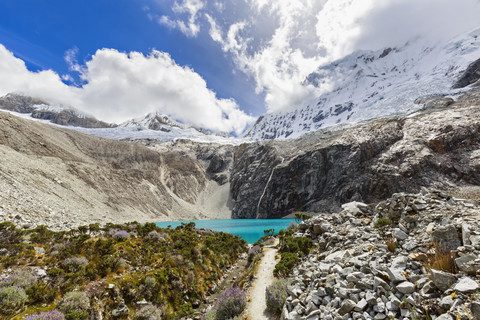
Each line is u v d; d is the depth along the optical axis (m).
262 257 25.58
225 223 113.62
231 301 12.34
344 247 12.28
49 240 16.80
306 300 8.84
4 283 10.52
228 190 191.38
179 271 18.36
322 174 139.75
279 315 10.61
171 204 137.50
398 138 126.50
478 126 105.56
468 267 5.77
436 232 7.84
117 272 15.12
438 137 110.88
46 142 106.69
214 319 12.34
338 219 17.28
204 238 31.03
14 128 96.19
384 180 110.12
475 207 9.60
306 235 19.38
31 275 11.60
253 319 10.98
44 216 36.75
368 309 6.59
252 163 192.62
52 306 10.52
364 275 7.92
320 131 188.00
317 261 13.46
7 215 28.55
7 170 51.69
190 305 15.91
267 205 148.75
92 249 15.86
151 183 141.38
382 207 14.18
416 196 12.30
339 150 138.50
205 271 21.58
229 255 29.50
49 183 65.62
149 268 17.20
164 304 14.95
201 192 190.25
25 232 17.25
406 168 106.94
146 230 23.91
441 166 102.06
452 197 11.34
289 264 15.96
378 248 9.91
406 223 10.99
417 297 5.84
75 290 11.83
